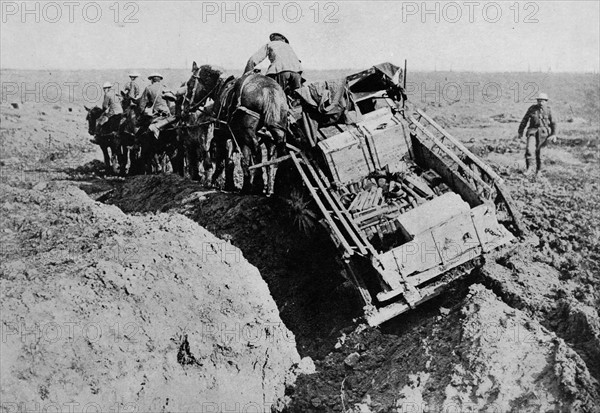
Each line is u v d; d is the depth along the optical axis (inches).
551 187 526.6
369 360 273.9
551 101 977.5
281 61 412.8
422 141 343.0
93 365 238.1
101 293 260.7
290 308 335.6
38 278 265.9
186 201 456.1
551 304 271.9
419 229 268.7
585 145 721.0
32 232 392.8
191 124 527.8
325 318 322.7
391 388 248.1
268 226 375.9
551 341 228.4
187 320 267.9
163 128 574.2
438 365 241.6
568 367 211.6
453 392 223.9
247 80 396.2
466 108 973.2
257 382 265.3
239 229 382.6
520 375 219.0
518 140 760.3
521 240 332.2
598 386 212.5
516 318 246.4
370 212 309.9
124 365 243.8
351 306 317.4
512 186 533.6
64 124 1083.3
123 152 704.4
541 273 303.0
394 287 263.4
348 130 338.0
